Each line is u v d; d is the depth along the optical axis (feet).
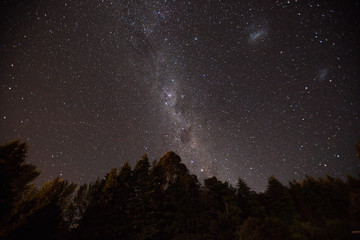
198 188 79.66
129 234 53.26
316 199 91.71
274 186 93.91
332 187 96.73
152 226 57.77
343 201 86.79
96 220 51.62
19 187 72.54
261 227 42.73
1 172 44.86
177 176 80.89
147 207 62.75
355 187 88.43
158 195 67.87
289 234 44.93
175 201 69.77
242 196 94.32
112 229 51.26
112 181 62.34
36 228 49.75
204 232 62.18
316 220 80.23
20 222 49.24
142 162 76.23
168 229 61.31
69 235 49.39
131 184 66.13
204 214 68.44
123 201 60.59
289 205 85.71
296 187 102.73
